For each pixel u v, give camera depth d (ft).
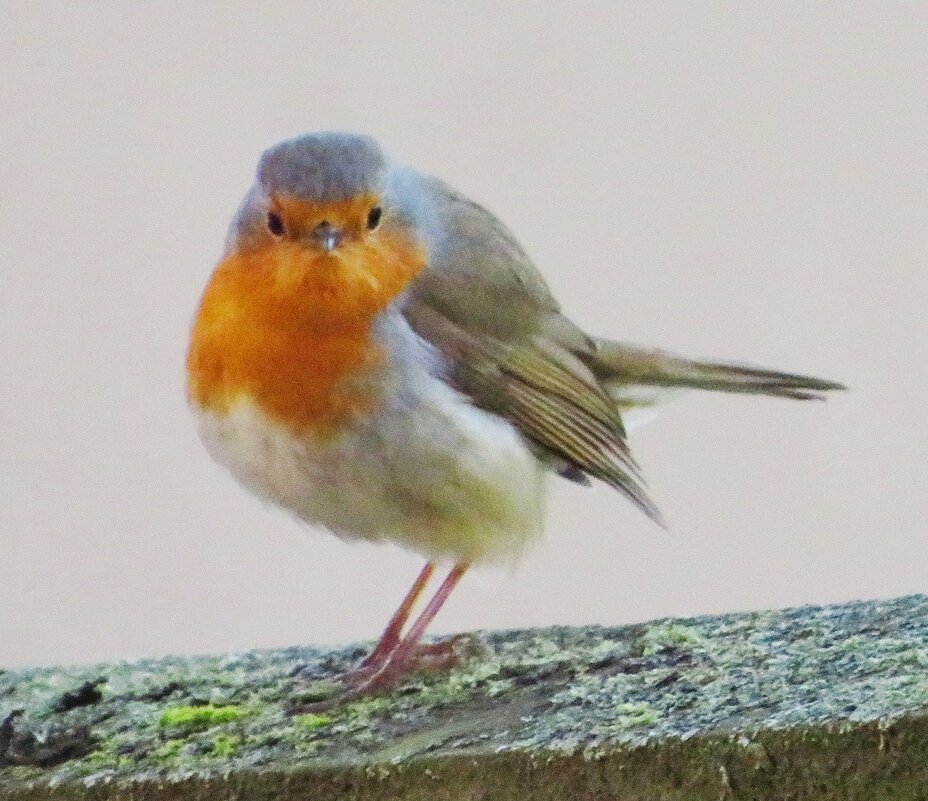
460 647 11.46
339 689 11.43
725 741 11.28
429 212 11.60
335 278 11.51
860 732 11.27
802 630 11.43
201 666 11.48
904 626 11.42
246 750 11.34
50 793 11.32
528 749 11.29
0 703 11.43
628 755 11.28
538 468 11.63
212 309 11.53
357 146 11.55
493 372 11.62
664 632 11.44
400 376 11.54
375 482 11.55
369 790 11.30
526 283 11.66
